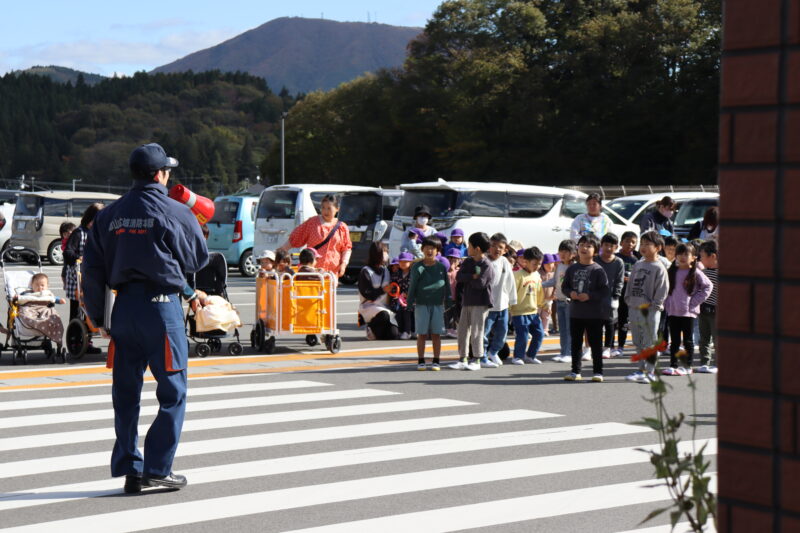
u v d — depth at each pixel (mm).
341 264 13141
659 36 48625
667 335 12742
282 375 10844
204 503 5625
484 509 5492
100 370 11094
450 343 13992
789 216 2082
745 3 2131
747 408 2160
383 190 23969
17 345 11492
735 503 2184
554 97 51344
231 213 27625
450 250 15055
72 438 7480
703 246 11336
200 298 5941
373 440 7395
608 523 5211
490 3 56156
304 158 78250
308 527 5141
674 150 49906
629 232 12805
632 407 8891
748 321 2152
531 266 12102
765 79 2105
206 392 9648
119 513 5418
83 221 12016
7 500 5715
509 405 8969
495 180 52062
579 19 51969
